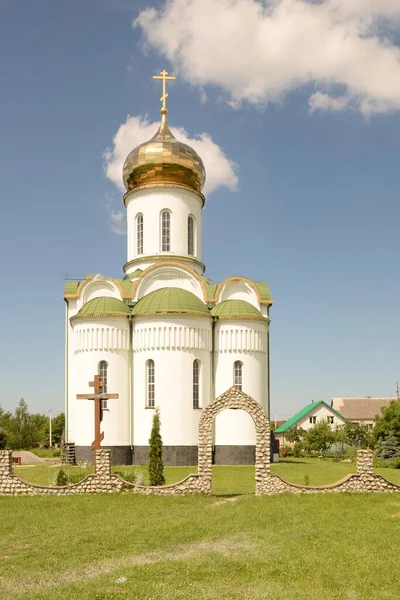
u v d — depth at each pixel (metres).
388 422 62.94
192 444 43.97
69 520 21.30
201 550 16.61
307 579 13.80
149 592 12.89
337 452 76.12
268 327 49.91
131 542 17.67
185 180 53.38
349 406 114.75
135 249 53.22
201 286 49.44
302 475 38.00
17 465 49.50
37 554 16.45
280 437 93.81
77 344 45.84
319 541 17.30
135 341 45.50
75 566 15.20
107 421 44.44
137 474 30.41
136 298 48.38
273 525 19.67
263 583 13.50
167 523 20.36
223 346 46.59
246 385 46.28
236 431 45.25
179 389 44.12
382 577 13.91
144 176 53.12
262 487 26.77
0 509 23.42
